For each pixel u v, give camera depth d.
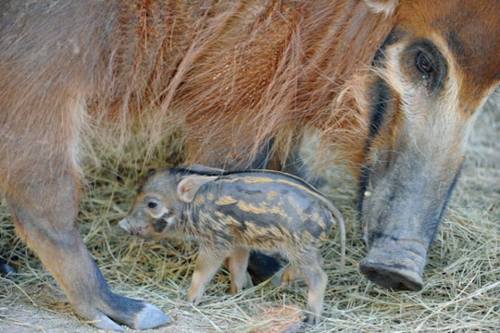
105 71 12.02
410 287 11.88
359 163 12.84
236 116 12.77
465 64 11.71
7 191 11.77
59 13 11.41
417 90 12.06
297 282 12.98
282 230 11.77
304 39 12.39
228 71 12.41
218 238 12.16
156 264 13.77
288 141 13.28
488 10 11.46
